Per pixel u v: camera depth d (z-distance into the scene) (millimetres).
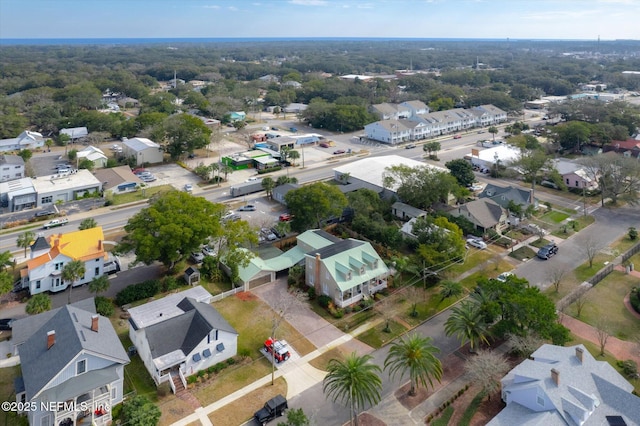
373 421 39844
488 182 109625
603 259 70500
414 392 43094
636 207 92625
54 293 60562
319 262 59312
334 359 44219
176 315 50344
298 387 44344
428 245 66188
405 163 105625
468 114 173750
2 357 47281
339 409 41438
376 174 100312
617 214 89250
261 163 119125
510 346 48969
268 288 62500
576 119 167500
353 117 166250
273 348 46094
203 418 40281
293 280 62844
